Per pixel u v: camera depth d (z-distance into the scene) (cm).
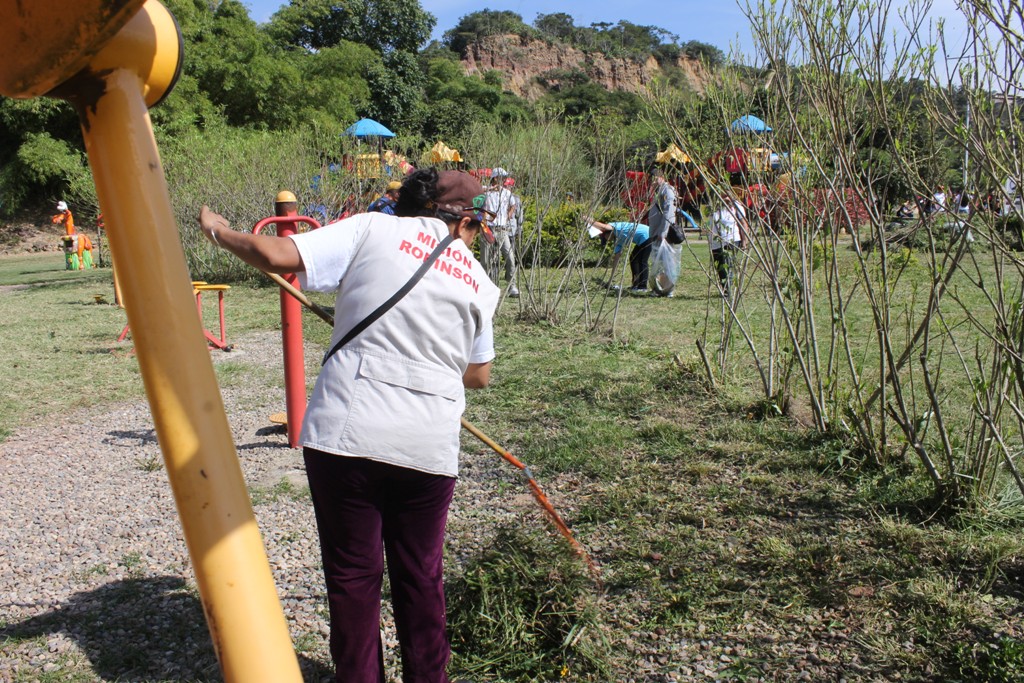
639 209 907
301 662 304
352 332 240
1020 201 347
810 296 507
